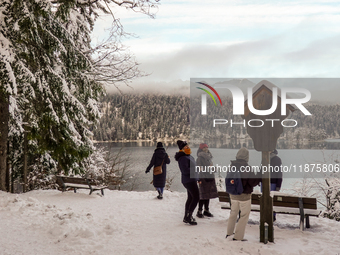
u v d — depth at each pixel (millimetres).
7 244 4223
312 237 4668
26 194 8898
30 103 8625
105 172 14562
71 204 7363
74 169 9969
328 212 7508
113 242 4406
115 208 6887
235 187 4305
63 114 8867
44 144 9156
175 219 5852
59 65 9484
